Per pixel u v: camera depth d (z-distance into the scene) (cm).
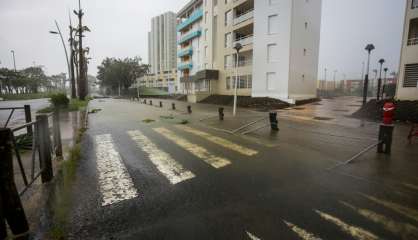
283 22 2362
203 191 380
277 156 589
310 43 2655
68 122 1169
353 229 276
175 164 520
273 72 2472
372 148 676
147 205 334
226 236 262
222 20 3288
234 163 529
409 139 804
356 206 331
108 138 805
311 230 273
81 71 2928
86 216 304
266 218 299
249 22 2759
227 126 1085
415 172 475
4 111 1953
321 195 366
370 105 1598
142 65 7606
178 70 5225
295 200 349
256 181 423
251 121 1252
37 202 340
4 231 252
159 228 278
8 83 6881
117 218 300
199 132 928
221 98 3058
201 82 3856
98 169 485
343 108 1977
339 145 714
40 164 402
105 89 10175
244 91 2955
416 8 1545
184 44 4925
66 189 384
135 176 446
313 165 518
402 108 1319
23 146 623
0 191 252
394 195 368
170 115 1598
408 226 282
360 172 474
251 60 2892
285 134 894
